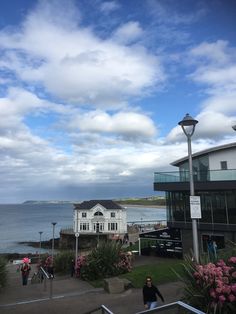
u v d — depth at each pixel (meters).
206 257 11.12
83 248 75.19
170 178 33.97
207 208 31.98
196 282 9.52
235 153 34.53
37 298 17.00
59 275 28.19
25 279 23.77
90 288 19.42
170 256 32.19
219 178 31.20
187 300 9.53
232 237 30.25
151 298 11.45
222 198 31.19
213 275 9.13
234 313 8.62
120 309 13.27
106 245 23.44
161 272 19.61
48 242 90.19
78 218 81.69
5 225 154.50
